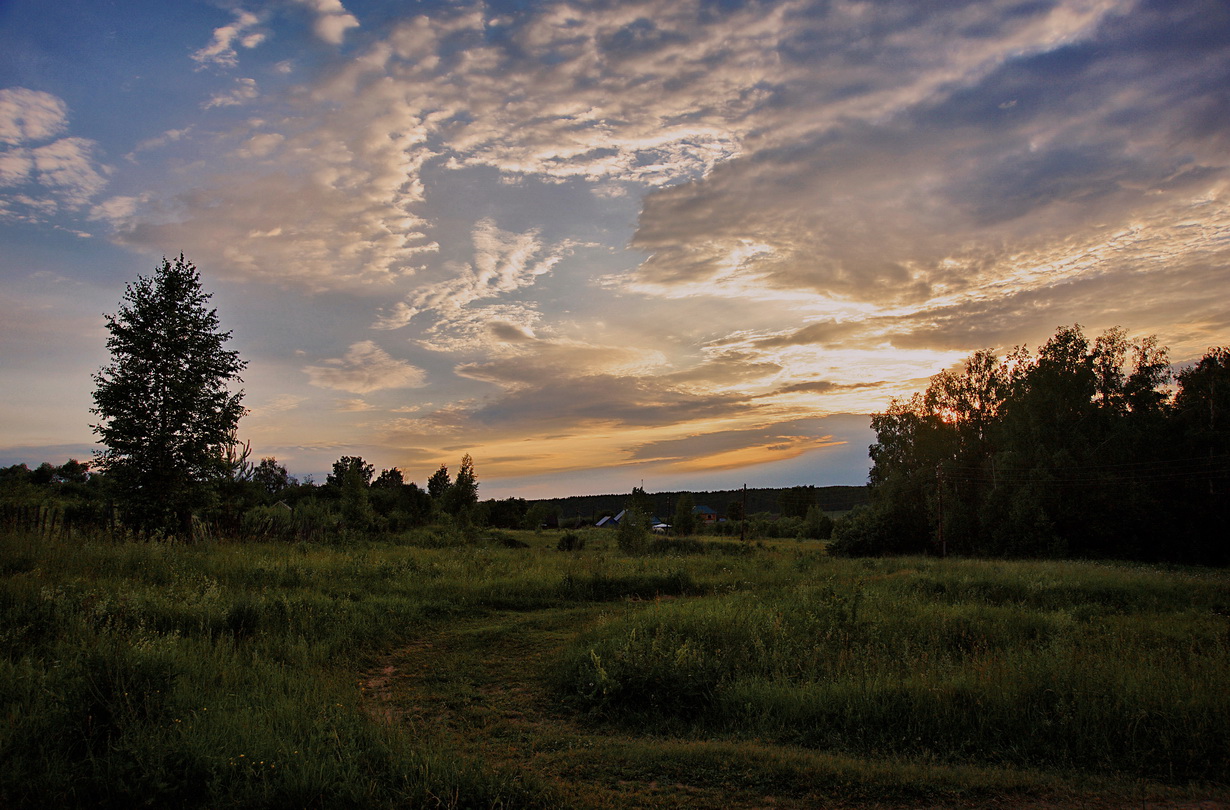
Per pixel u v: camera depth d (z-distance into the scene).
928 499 47.16
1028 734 6.79
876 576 20.42
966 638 11.01
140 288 18.28
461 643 10.80
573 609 13.96
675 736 7.08
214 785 4.77
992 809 5.13
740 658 9.26
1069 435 43.88
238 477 26.34
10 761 4.80
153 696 5.95
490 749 6.38
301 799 4.70
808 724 7.22
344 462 59.56
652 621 10.77
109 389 17.55
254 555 16.09
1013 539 41.22
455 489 40.69
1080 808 5.18
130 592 9.49
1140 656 8.79
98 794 4.65
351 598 12.81
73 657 6.64
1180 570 30.50
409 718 7.29
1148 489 40.50
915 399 54.06
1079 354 45.69
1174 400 45.28
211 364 18.92
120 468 17.61
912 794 5.36
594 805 4.95
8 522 15.21
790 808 5.07
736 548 37.44
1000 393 51.28
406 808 4.71
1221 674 7.73
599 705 7.79
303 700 6.78
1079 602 16.27
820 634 10.38
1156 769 6.14
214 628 9.32
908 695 7.44
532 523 62.09
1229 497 39.44
